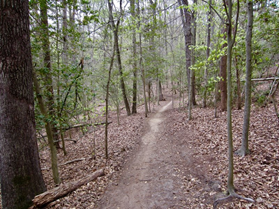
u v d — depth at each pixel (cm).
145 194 452
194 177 482
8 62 338
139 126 1148
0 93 341
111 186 505
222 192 384
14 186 366
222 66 897
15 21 339
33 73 476
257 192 347
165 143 807
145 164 630
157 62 1420
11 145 356
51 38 583
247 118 471
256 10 505
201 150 626
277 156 429
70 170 663
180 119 1102
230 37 311
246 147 485
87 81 770
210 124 825
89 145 951
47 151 984
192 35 959
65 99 586
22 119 364
